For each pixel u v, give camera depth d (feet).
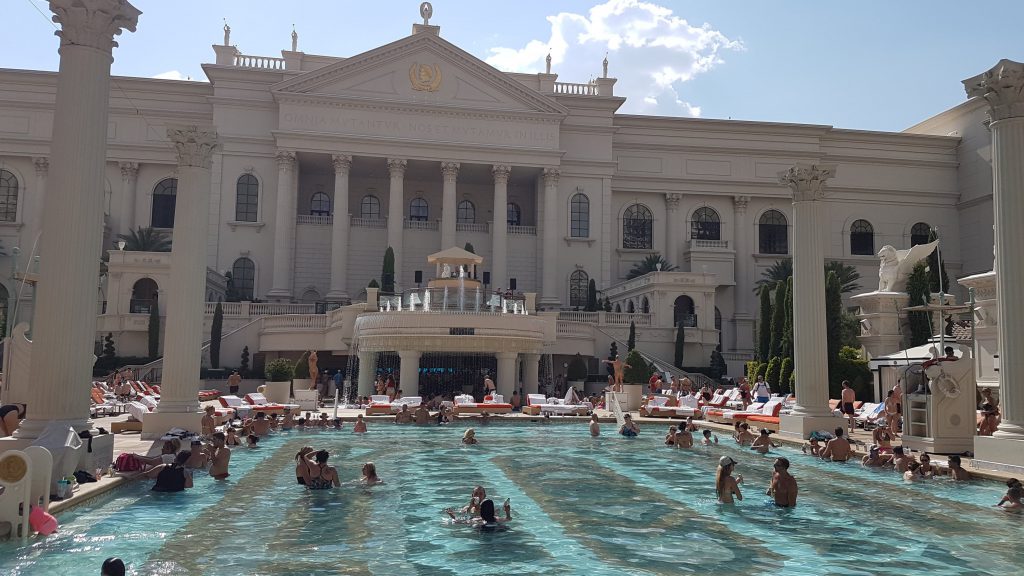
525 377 115.96
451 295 137.90
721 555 29.78
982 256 236.63
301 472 44.21
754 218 237.45
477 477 49.42
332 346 139.03
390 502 40.16
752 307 231.71
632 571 27.37
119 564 21.77
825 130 239.09
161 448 52.80
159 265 160.25
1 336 182.50
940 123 257.14
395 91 203.31
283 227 193.16
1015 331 47.14
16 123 200.34
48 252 41.24
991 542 32.27
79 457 40.29
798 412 69.10
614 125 231.30
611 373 159.84
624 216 232.32
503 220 205.05
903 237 243.81
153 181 206.69
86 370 42.04
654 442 72.43
